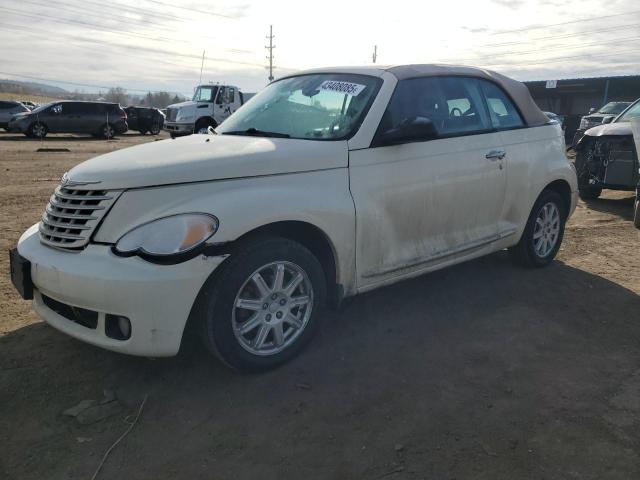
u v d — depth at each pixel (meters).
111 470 2.49
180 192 2.97
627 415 2.91
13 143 21.53
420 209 3.87
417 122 3.58
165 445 2.66
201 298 3.01
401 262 3.81
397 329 3.90
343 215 3.41
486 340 3.74
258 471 2.49
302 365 3.39
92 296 2.80
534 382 3.22
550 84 38.91
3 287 4.55
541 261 5.17
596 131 8.58
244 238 3.08
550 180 4.94
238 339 3.10
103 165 3.13
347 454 2.60
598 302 4.43
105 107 27.00
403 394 3.09
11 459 2.54
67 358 3.43
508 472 2.47
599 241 6.31
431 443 2.67
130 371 3.29
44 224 3.22
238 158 3.15
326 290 3.50
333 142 3.51
